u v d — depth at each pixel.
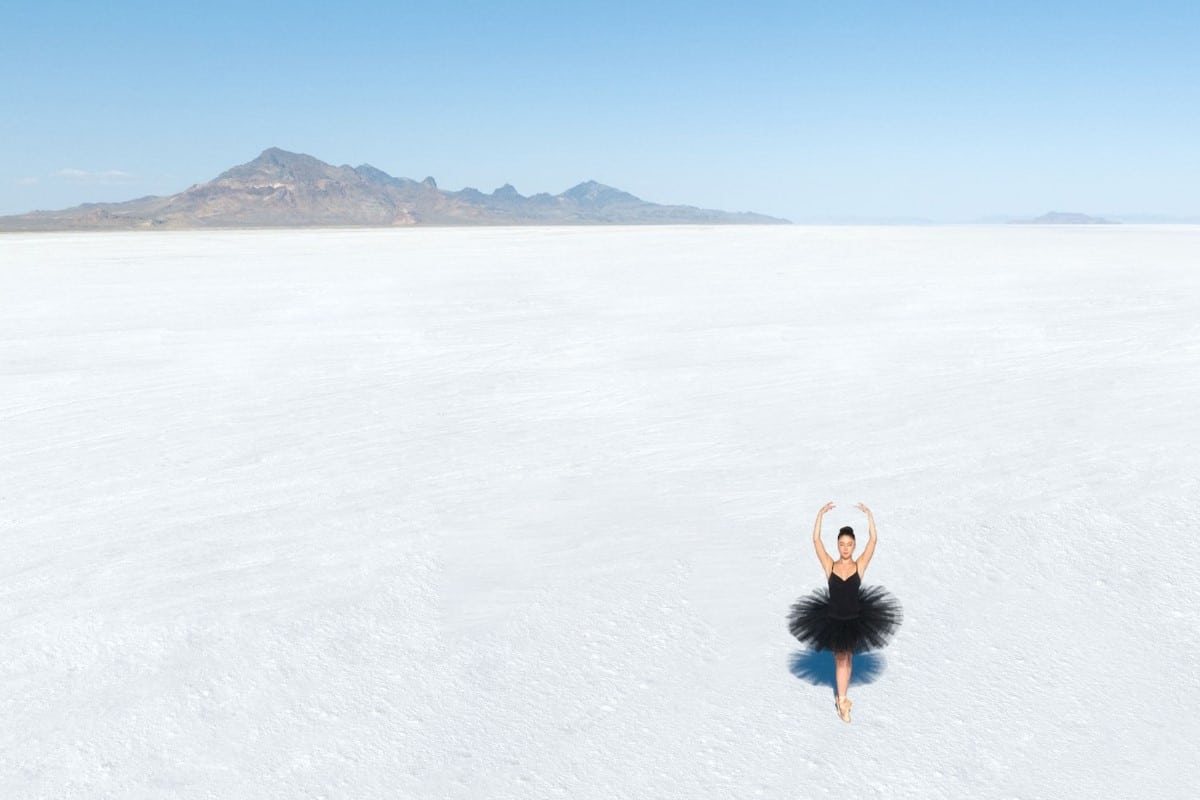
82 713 5.66
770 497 9.32
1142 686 5.66
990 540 7.95
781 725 5.33
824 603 5.50
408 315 24.31
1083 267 33.84
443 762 5.06
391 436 12.34
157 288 32.47
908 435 11.34
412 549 8.24
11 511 9.65
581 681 5.89
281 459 11.34
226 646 6.50
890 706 5.50
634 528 8.59
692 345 18.61
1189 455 9.80
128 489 10.30
